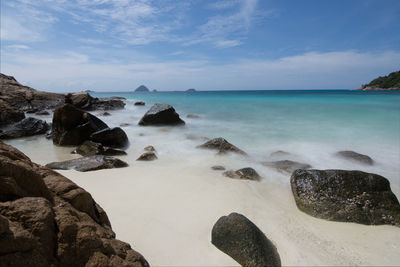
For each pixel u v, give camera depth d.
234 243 3.74
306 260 3.82
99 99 31.11
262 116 21.33
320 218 5.09
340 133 14.02
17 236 1.96
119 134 11.14
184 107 30.84
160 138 13.24
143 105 34.41
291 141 12.63
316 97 40.44
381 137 12.88
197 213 4.95
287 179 7.30
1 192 2.29
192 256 3.66
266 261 3.50
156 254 3.68
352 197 5.35
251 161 9.19
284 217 5.09
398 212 5.12
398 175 7.96
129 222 4.49
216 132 15.09
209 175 7.30
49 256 2.18
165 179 6.84
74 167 7.43
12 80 31.38
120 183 6.39
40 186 2.68
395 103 26.66
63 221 2.42
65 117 11.27
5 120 15.26
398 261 3.92
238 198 5.74
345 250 4.13
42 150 10.54
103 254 2.53
